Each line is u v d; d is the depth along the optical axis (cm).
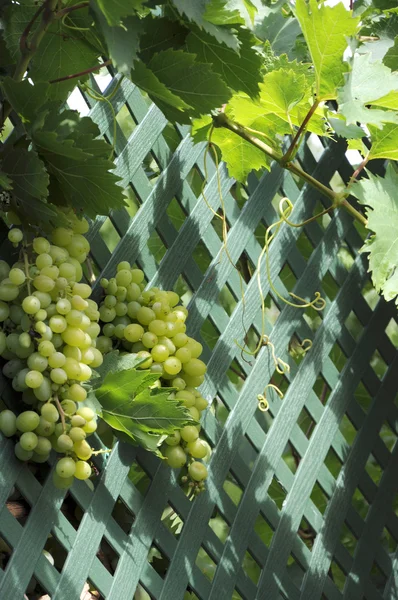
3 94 169
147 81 161
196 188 208
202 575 187
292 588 197
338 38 168
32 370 166
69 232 171
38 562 172
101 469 179
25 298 165
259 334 196
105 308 177
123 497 180
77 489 176
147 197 186
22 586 170
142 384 172
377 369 234
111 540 179
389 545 227
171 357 177
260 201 197
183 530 186
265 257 196
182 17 166
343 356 229
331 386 204
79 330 168
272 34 193
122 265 178
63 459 168
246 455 234
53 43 171
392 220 180
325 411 203
